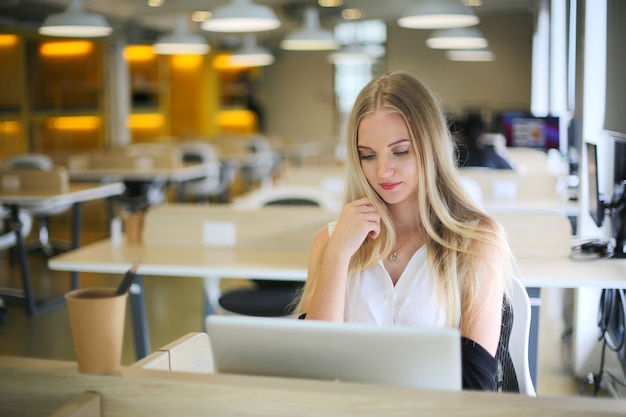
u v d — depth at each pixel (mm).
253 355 1232
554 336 4461
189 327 5078
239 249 3820
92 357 1253
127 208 8398
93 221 9656
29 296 5449
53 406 1283
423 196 1741
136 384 1226
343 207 1820
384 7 13305
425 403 1087
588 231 3934
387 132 1716
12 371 1306
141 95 13336
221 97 15945
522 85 14469
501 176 5289
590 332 3811
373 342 1171
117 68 11625
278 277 3297
